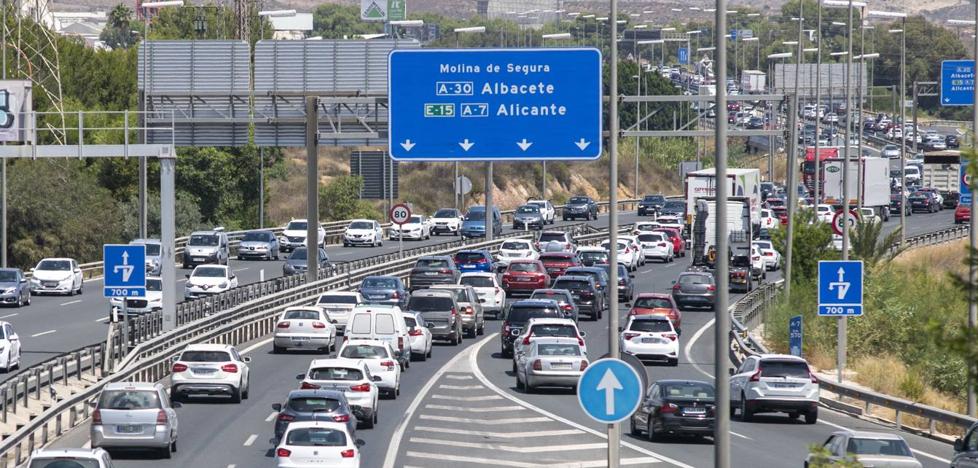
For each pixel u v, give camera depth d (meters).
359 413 95.50
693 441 93.25
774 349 146.12
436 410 105.50
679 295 181.25
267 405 105.88
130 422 81.56
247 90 168.00
